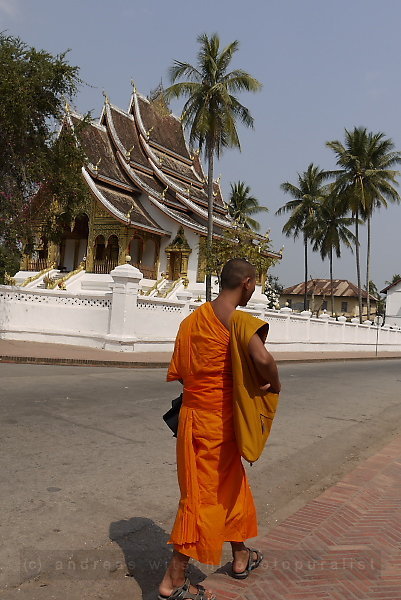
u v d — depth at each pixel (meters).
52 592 2.97
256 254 26.95
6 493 4.29
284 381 13.49
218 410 2.72
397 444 6.91
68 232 37.62
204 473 2.71
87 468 5.09
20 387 9.18
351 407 10.17
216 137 29.09
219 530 2.69
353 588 3.03
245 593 2.93
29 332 17.25
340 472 5.86
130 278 16.41
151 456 5.64
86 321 17.08
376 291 82.94
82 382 10.37
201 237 36.66
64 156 17.31
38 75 15.62
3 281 29.48
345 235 50.94
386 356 30.91
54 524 3.81
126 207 35.50
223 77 28.61
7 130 15.64
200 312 2.84
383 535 3.80
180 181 41.84
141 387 10.27
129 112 41.22
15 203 16.61
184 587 2.80
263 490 5.08
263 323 2.64
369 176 41.78
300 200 52.16
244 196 57.19
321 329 28.94
